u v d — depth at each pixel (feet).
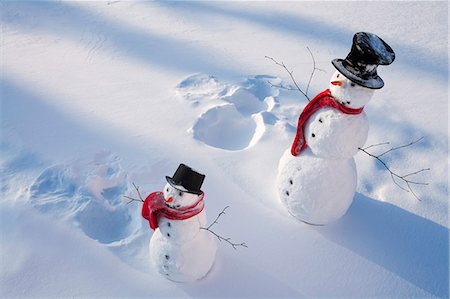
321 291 12.33
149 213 11.38
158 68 18.57
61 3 23.13
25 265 12.57
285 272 12.62
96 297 12.10
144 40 20.20
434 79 17.94
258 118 16.38
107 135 15.74
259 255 12.89
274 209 13.79
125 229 13.69
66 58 18.99
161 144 15.44
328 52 19.31
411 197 14.14
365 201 14.06
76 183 14.30
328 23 21.29
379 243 13.20
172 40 20.20
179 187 10.89
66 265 12.59
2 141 15.51
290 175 12.75
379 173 14.67
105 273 12.49
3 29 20.80
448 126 16.02
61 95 17.22
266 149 15.26
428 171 14.73
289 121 16.19
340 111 11.76
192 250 11.68
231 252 12.92
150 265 12.69
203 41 20.12
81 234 13.12
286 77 18.03
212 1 23.50
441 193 14.21
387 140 15.58
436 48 19.38
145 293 12.19
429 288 12.44
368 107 16.71
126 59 19.03
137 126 16.06
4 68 18.37
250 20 21.72
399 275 12.64
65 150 15.25
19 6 22.72
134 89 17.57
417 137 15.69
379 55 11.09
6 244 12.89
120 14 22.26
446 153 15.20
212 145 16.14
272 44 19.86
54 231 13.12
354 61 11.39
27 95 17.17
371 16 21.75
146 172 14.58
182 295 12.19
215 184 14.33
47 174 14.49
